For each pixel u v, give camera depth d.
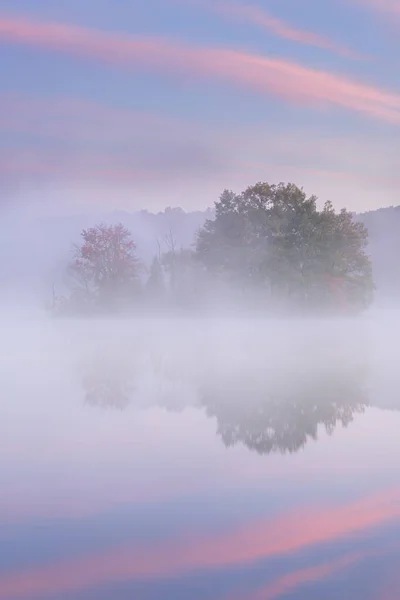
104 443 17.34
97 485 13.80
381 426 19.16
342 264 84.88
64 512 12.28
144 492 13.33
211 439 17.72
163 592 9.39
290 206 86.75
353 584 9.54
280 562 10.23
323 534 11.23
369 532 11.28
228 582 9.63
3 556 10.49
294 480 14.05
